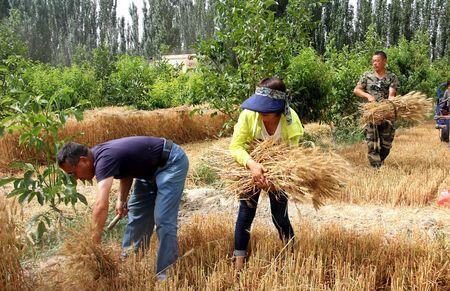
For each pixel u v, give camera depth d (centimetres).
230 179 418
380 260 425
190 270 410
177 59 4394
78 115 486
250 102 402
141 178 416
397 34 5900
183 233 483
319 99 1247
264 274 398
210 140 1437
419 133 1517
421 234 474
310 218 601
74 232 383
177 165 409
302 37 984
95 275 380
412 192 676
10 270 369
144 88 1967
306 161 392
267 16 988
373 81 851
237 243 420
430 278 398
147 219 452
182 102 1855
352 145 1163
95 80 2077
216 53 930
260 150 407
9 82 609
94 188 768
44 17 6028
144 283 392
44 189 458
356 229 555
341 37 5388
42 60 5088
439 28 6197
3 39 1555
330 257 426
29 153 975
